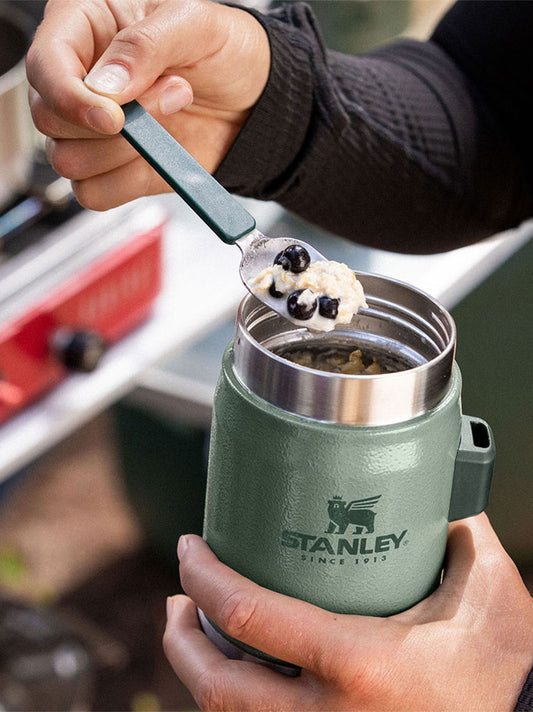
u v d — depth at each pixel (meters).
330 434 0.67
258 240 0.74
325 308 0.72
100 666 2.12
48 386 1.42
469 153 1.19
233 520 0.73
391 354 0.79
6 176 1.39
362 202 1.13
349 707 0.74
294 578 0.72
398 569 0.73
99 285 1.42
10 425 1.37
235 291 1.59
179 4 0.84
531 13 1.21
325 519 0.69
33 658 1.84
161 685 2.12
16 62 1.41
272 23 0.98
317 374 0.66
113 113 0.77
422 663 0.73
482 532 0.84
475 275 1.71
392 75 1.18
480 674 0.74
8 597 2.00
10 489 1.76
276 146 1.00
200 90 0.94
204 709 0.79
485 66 1.25
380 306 0.78
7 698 1.76
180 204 1.76
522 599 0.79
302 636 0.72
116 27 0.90
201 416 1.79
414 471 0.69
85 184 0.96
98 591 2.30
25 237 1.43
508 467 2.06
